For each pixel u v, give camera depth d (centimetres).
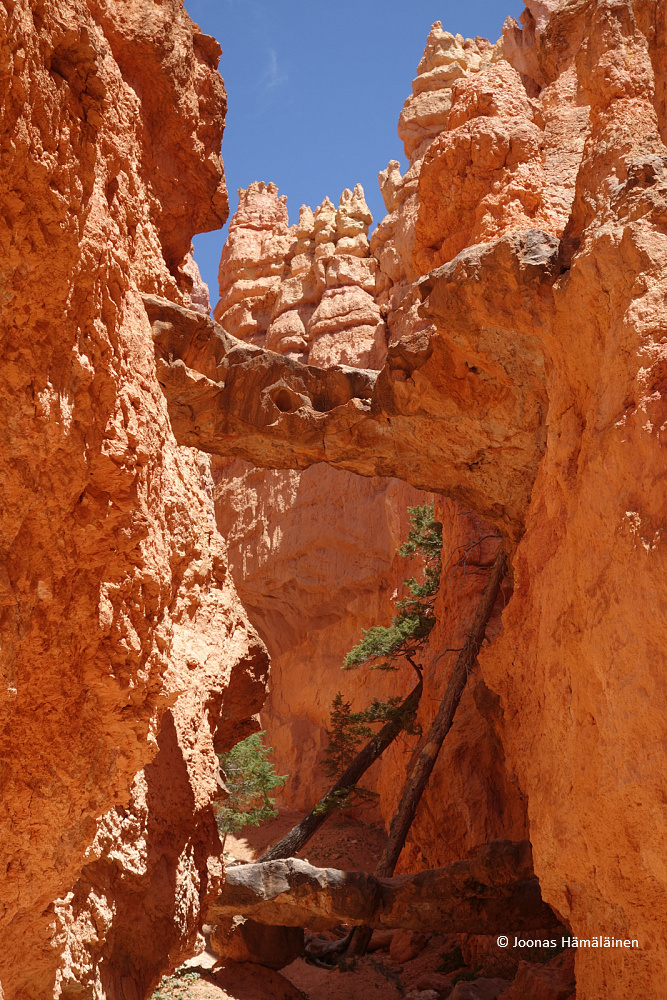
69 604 597
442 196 1455
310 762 3369
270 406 1420
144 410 667
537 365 1231
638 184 915
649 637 763
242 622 1375
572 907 980
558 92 1606
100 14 730
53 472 557
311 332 3822
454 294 1164
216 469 4109
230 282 4350
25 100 477
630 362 838
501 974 1853
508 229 1338
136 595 657
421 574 3092
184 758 1112
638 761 769
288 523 3688
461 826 2077
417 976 2038
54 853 653
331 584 3503
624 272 886
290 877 1597
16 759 600
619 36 1131
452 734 2180
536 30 2958
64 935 742
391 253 3697
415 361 1374
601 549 847
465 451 1443
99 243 570
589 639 852
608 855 838
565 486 987
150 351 716
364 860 2816
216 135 1320
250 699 1384
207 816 1164
